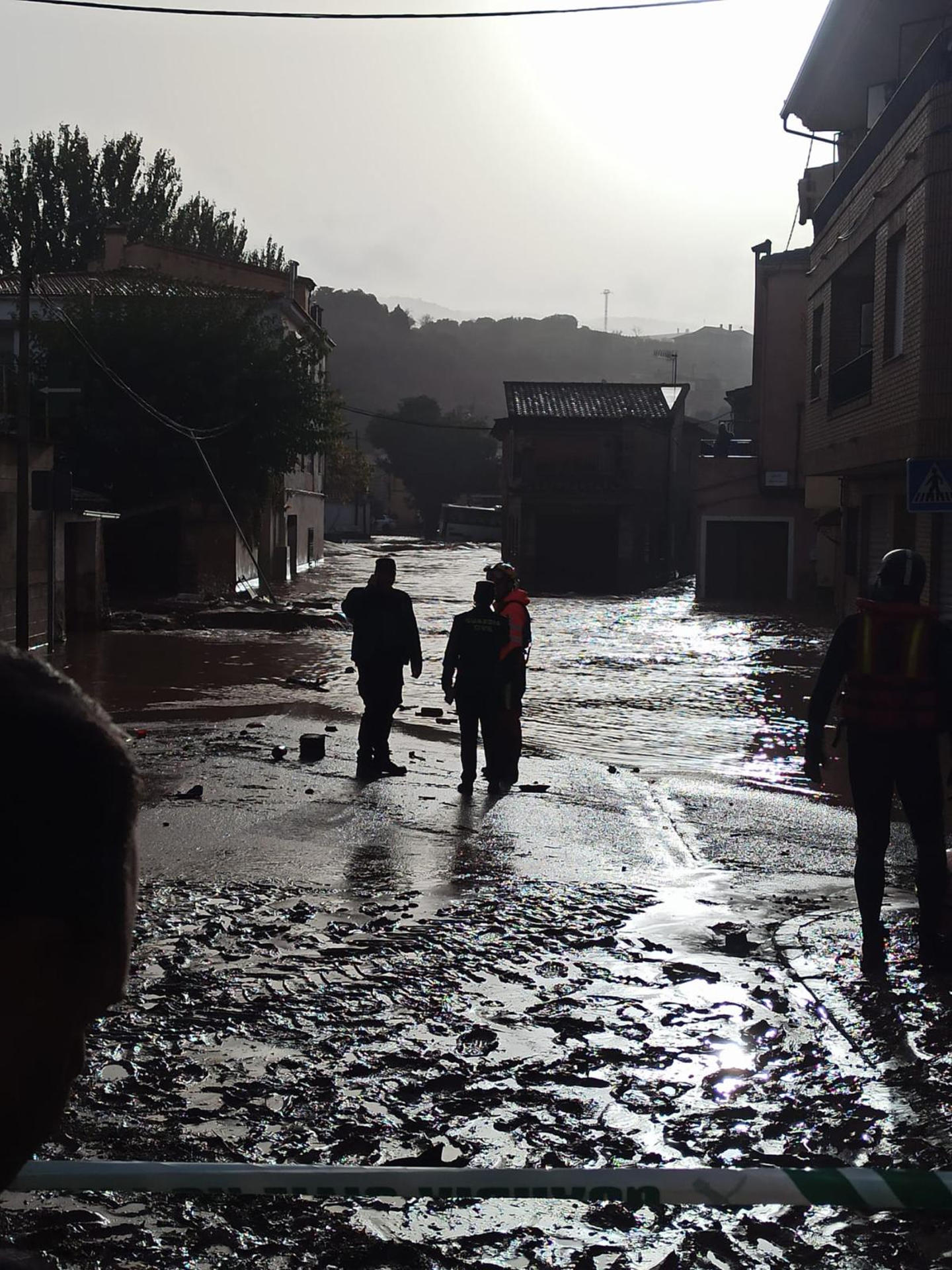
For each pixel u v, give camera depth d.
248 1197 3.76
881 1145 4.18
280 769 11.57
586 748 14.20
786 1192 1.70
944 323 16.81
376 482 120.69
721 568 43.88
